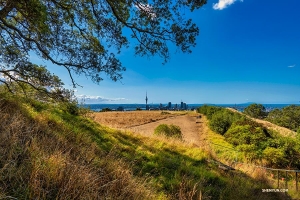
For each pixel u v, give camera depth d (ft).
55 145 12.76
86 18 18.40
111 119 108.78
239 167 28.09
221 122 81.46
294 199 20.77
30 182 7.89
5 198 6.95
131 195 11.01
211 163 24.49
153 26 17.90
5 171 8.15
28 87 19.07
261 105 208.44
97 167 13.03
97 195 9.30
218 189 17.51
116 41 19.04
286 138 47.96
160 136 33.50
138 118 123.24
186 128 93.04
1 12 13.62
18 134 10.94
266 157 43.55
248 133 54.13
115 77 18.89
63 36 17.31
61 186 8.32
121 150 21.22
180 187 14.70
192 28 17.66
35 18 13.21
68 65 17.49
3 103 15.21
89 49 18.66
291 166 42.55
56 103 19.49
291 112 165.89
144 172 17.10
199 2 16.29
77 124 24.13
